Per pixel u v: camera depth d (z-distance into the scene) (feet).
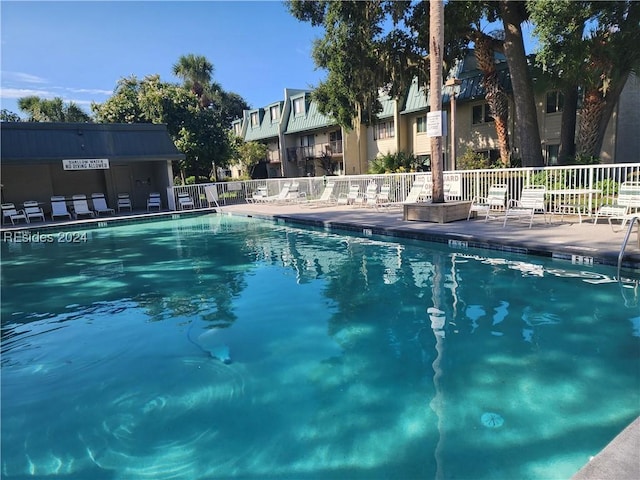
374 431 9.11
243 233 40.40
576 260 21.16
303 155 113.70
